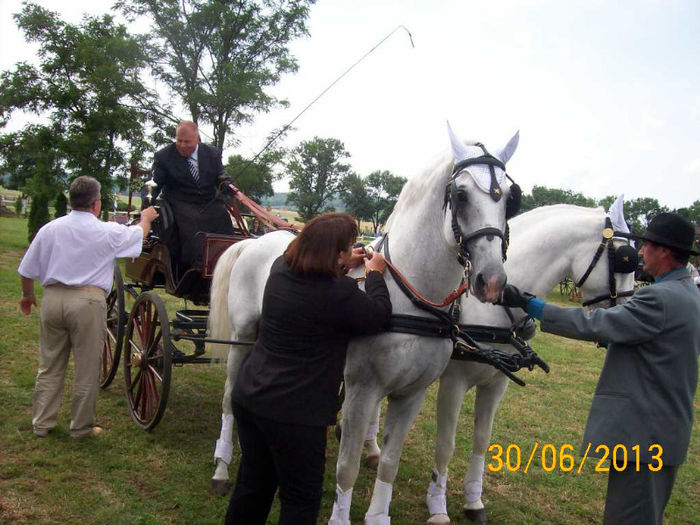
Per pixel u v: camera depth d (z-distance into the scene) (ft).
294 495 7.49
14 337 20.77
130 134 54.60
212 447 13.69
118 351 16.55
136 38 51.24
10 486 10.84
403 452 14.93
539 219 11.85
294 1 51.52
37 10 57.82
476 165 8.21
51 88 57.41
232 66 50.16
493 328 10.71
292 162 55.93
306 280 7.57
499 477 14.02
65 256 12.45
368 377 9.07
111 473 11.87
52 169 58.34
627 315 7.66
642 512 7.78
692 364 7.72
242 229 15.74
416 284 9.06
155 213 13.70
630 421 7.75
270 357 7.61
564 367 27.20
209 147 15.40
